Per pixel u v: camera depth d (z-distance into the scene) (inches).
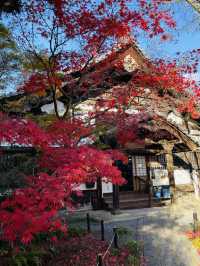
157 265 315.6
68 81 456.8
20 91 470.9
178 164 799.1
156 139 647.1
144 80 478.3
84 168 205.2
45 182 191.6
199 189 809.5
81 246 363.6
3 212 172.6
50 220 183.2
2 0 377.4
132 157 729.6
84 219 525.0
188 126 789.2
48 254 323.9
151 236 423.5
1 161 398.3
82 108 566.9
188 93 516.1
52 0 387.2
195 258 338.0
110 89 512.7
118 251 346.9
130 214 565.3
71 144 280.8
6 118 209.0
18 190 188.4
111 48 437.4
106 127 478.0
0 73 438.9
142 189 724.0
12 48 425.4
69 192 193.9
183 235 427.2
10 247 292.0
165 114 632.4
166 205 660.1
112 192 641.6
